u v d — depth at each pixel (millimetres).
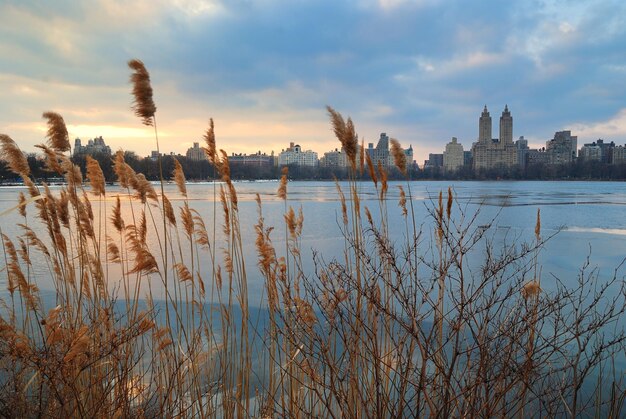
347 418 3039
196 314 7988
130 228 4148
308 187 106562
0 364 2893
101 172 4758
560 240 20719
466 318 2920
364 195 55781
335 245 18859
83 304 4578
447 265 3225
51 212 4562
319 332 3947
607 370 5695
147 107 4098
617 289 10414
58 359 2859
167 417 3404
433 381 2883
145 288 11062
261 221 5020
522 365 2855
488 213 34344
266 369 5535
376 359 2879
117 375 3326
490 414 2699
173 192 65188
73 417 2971
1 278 11711
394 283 4223
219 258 15305
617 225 27547
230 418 3926
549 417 2988
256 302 10188
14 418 2764
